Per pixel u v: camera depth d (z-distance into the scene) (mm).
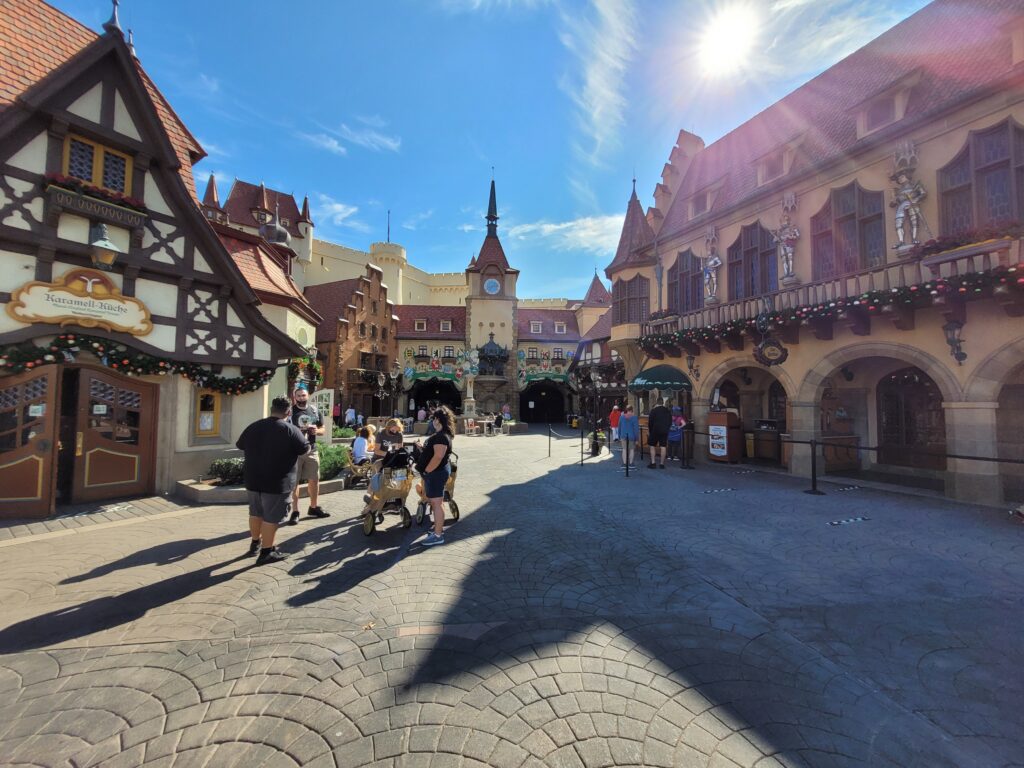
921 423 11695
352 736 2516
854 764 2307
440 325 46406
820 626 3771
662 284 16578
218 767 2297
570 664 3213
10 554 5457
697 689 2930
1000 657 3299
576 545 5910
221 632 3666
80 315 7602
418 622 3824
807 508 7926
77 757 2363
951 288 7879
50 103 7320
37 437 7199
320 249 47281
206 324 9312
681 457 14094
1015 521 6988
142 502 8055
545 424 46125
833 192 11008
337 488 9445
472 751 2400
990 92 8203
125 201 7980
